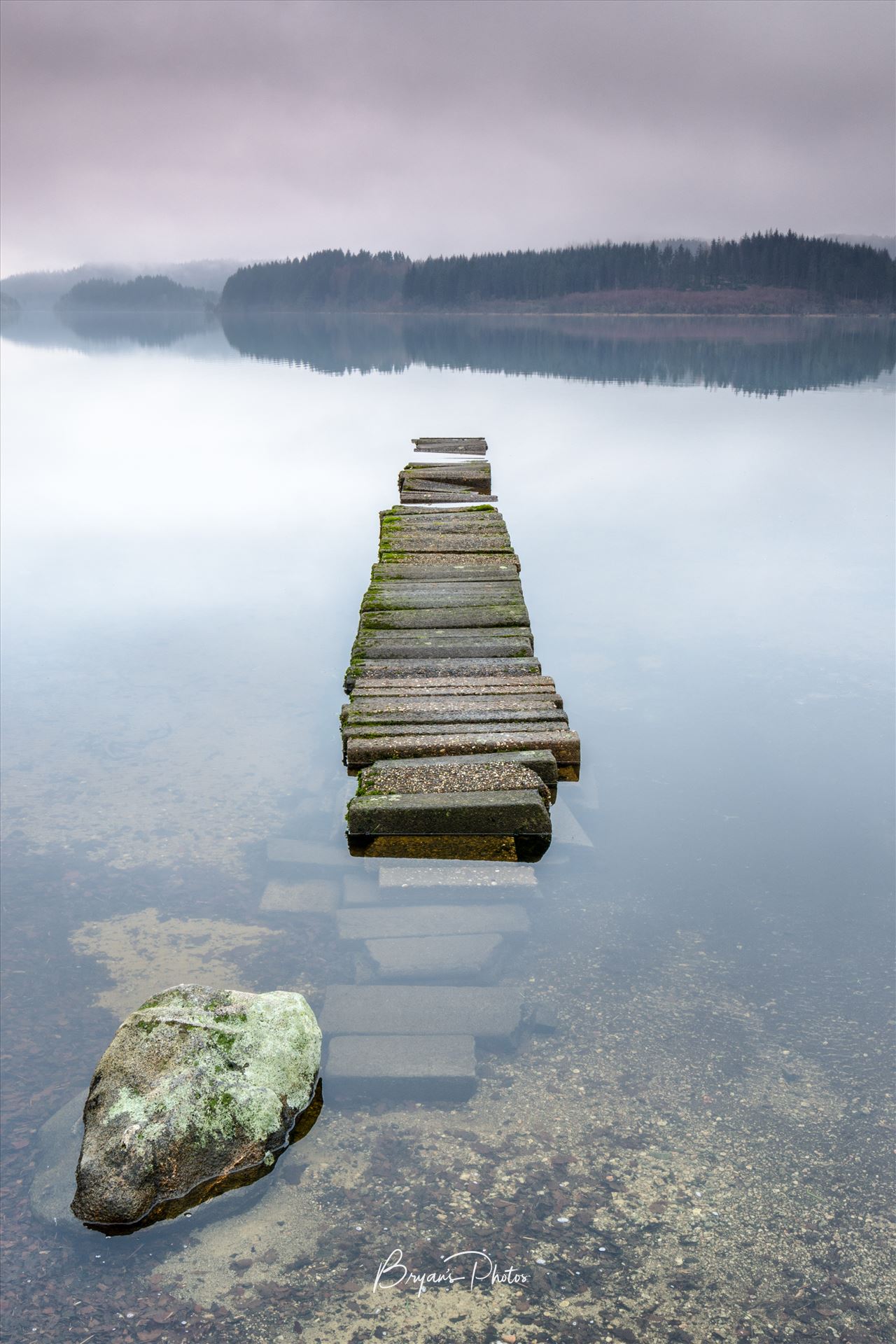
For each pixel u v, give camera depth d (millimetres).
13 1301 2906
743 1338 2787
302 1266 3025
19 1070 3840
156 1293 2941
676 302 175500
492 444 21391
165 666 8805
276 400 30734
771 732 7148
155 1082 3385
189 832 5793
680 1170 3355
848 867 5344
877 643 9133
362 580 11766
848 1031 4031
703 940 4676
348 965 4531
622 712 7547
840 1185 3283
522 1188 3293
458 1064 3795
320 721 7551
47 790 6336
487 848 5469
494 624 8273
